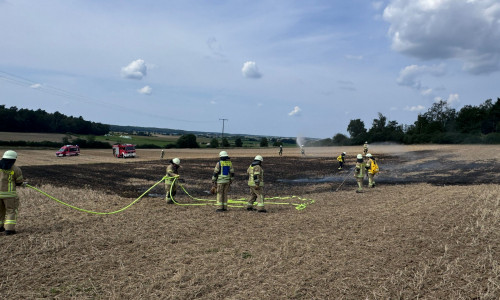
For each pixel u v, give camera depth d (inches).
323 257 249.1
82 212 422.3
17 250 271.4
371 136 3722.9
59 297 190.7
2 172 314.0
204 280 211.2
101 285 205.6
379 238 295.7
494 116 3506.4
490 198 470.6
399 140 3607.3
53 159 1744.6
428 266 227.1
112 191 636.1
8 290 199.8
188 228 341.7
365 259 244.2
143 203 494.9
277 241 293.1
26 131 4055.1
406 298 186.1
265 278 213.9
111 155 2138.3
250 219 383.9
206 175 960.3
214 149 3415.4
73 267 236.2
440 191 576.1
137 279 214.8
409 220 359.3
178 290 196.7
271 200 542.0
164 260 248.8
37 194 550.0
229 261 244.2
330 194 595.5
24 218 385.1
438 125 3690.9
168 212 428.1
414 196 529.3
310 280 209.5
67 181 805.2
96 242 293.3
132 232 326.3
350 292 193.8
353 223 354.0
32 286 205.3
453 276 211.5
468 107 3661.4
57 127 4372.5
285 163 1430.9
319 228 336.2
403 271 220.8
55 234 316.8
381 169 1085.8
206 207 468.4
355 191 625.6
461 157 1518.2
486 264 228.4
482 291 191.3
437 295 189.0
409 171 1006.4
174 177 492.7
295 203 499.8
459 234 299.9
